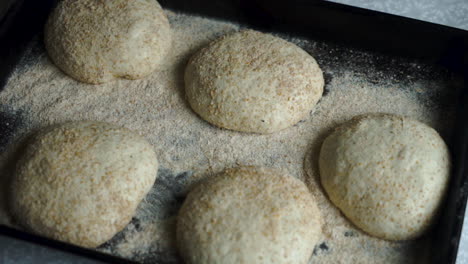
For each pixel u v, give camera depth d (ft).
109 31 1.51
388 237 1.32
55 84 1.55
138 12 1.55
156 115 1.51
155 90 1.55
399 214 1.29
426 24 1.49
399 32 1.53
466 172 1.26
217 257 1.22
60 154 1.33
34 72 1.57
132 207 1.33
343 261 1.31
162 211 1.38
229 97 1.43
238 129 1.46
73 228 1.28
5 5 1.58
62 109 1.51
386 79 1.57
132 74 1.53
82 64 1.51
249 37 1.53
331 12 1.54
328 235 1.34
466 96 1.45
